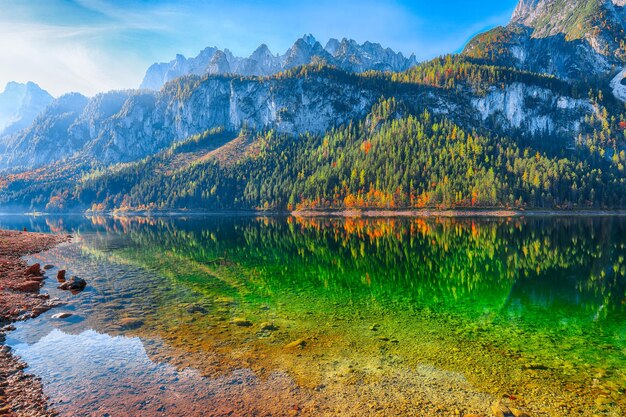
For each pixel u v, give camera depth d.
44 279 29.02
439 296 24.09
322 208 173.62
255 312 20.39
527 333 17.25
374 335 16.89
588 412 10.77
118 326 18.09
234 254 43.53
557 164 173.88
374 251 46.22
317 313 20.28
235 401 11.35
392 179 172.50
